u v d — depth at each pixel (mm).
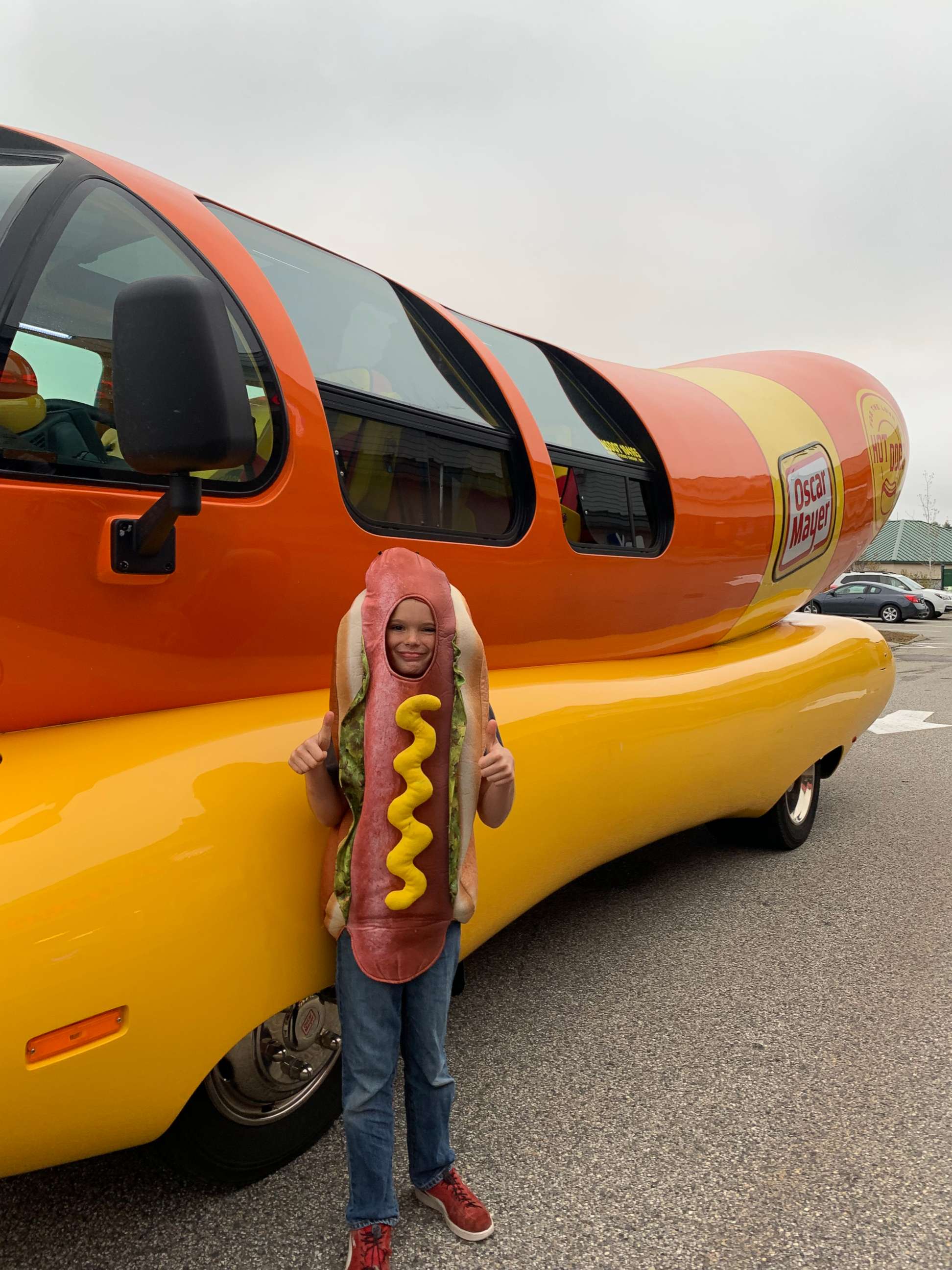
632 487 3547
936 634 23344
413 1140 1984
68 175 1949
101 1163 2230
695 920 3908
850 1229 2043
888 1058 2775
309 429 2170
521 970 3402
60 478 1728
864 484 4980
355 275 2814
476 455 2814
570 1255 1959
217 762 1914
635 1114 2477
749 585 4242
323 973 1987
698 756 3557
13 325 1711
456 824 1818
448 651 1765
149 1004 1650
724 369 4953
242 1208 2072
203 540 1932
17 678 1722
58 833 1613
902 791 6371
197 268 2109
